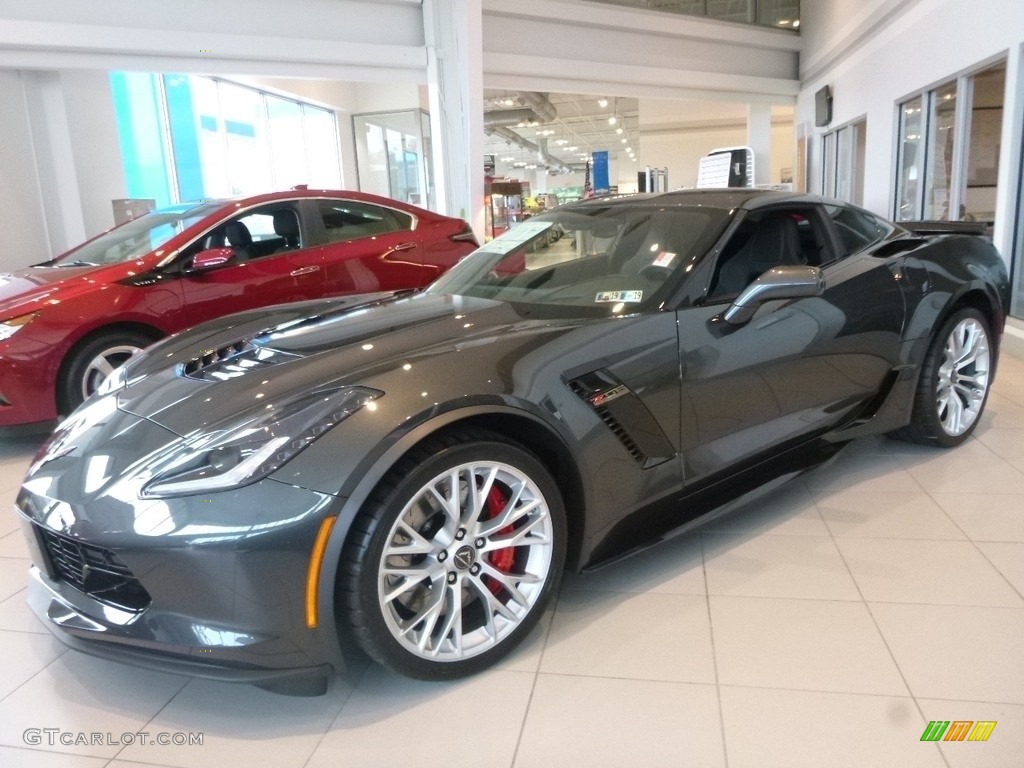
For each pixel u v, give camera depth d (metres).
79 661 1.89
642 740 1.50
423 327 2.01
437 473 1.58
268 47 7.47
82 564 1.62
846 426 2.61
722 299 2.17
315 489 1.46
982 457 2.98
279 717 1.63
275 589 1.45
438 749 1.51
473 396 1.63
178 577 1.47
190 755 1.53
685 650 1.79
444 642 1.67
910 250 2.83
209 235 4.04
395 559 1.57
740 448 2.23
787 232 2.47
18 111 7.10
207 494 1.46
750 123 14.24
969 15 6.51
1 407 3.37
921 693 1.60
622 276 2.23
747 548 2.31
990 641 1.78
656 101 19.06
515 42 10.13
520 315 2.10
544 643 1.85
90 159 7.75
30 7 6.50
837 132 11.37
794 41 13.16
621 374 1.90
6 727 1.64
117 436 1.72
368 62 8.02
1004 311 3.16
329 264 4.42
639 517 2.01
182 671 1.49
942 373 2.94
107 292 3.62
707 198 2.51
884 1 8.70
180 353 2.18
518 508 1.74
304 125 13.28
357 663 1.81
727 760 1.44
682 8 11.88
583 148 43.62
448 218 5.23
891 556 2.21
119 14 6.85
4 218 7.03
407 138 14.65
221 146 10.86
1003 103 6.05
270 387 1.72
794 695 1.61
